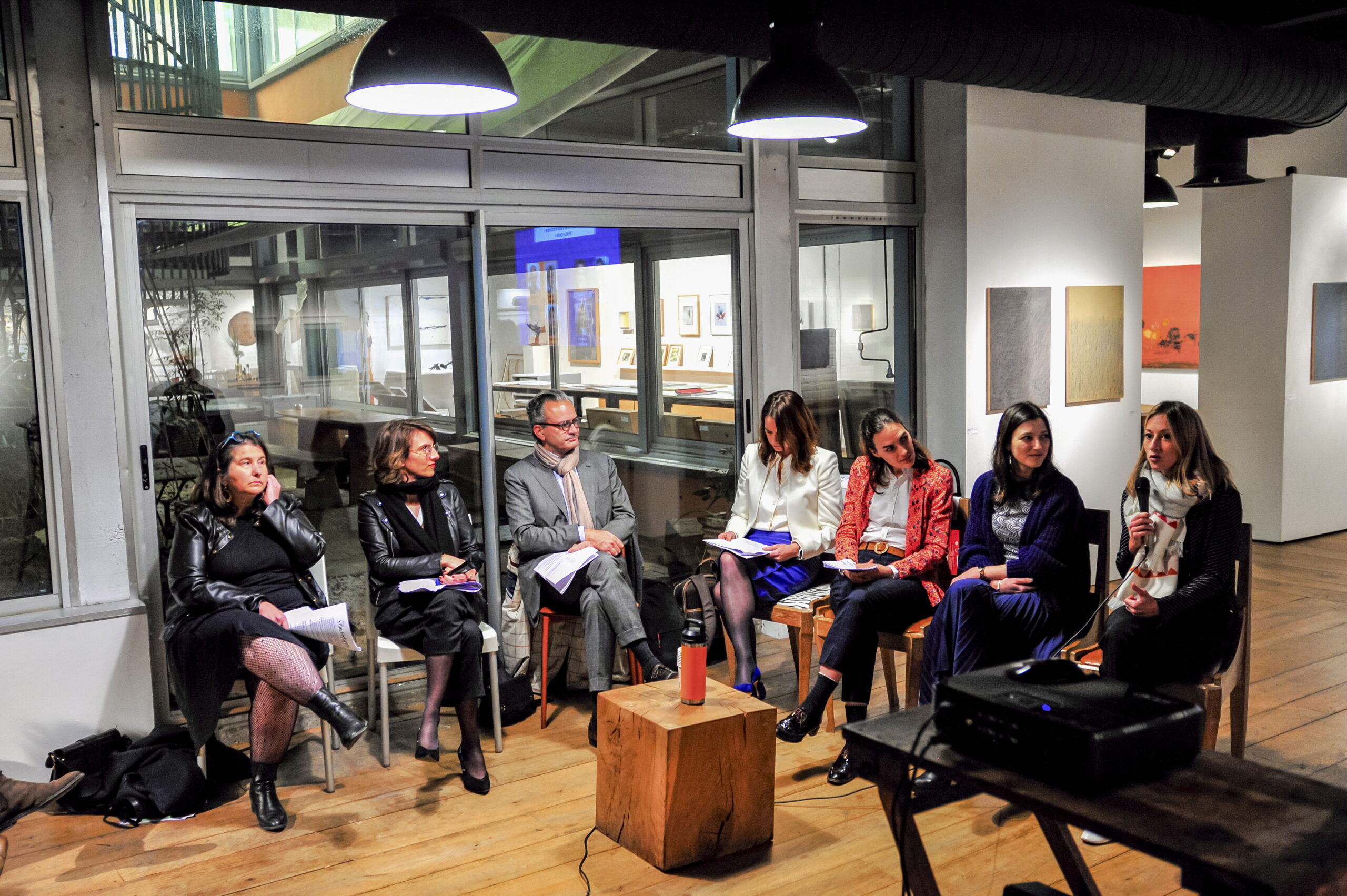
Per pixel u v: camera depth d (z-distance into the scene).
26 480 3.55
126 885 2.92
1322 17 5.95
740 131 3.66
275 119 3.83
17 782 3.14
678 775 2.91
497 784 3.56
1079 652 3.48
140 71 3.57
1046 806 1.76
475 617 3.69
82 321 3.53
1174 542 3.28
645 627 4.25
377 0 3.30
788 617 3.91
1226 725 3.89
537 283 4.44
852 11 3.86
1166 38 4.84
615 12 3.49
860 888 2.84
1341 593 5.80
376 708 4.10
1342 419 7.41
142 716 3.61
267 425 3.93
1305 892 1.48
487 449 4.39
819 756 3.72
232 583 3.50
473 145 4.21
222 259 3.78
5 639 3.38
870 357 5.47
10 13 3.35
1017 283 5.57
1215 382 7.34
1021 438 3.53
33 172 3.42
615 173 4.58
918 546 3.86
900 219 5.45
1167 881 2.84
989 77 4.43
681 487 4.94
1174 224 9.18
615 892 2.84
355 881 2.93
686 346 4.87
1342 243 7.23
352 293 4.06
